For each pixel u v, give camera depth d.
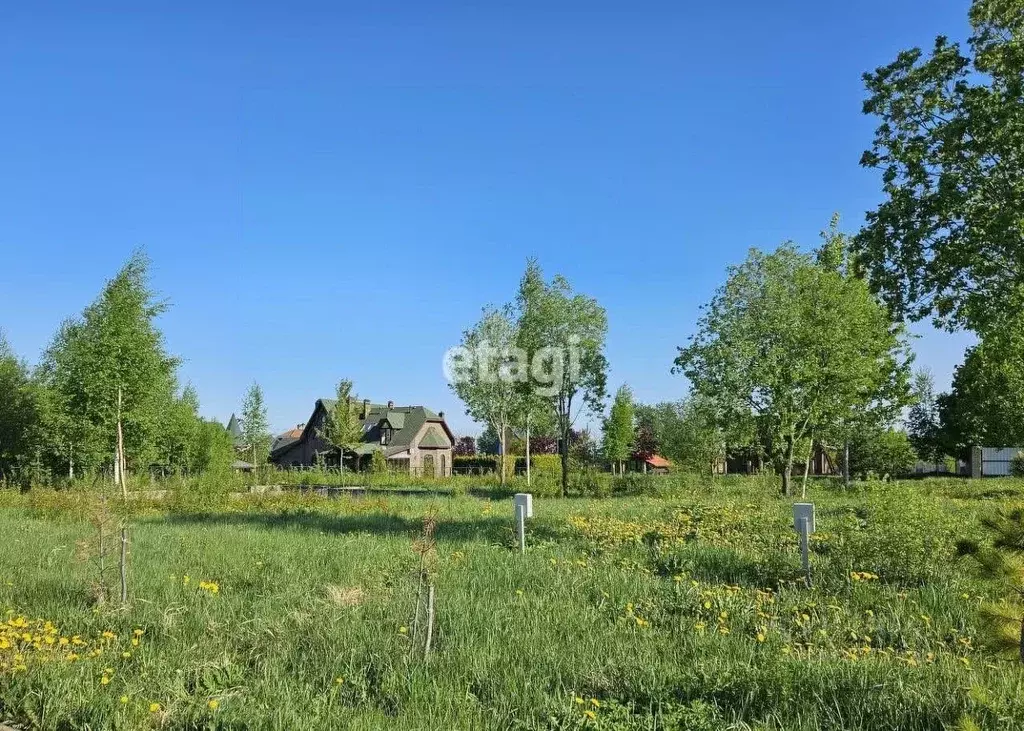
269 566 10.92
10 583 9.72
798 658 6.43
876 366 31.52
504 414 47.78
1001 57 18.58
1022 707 4.86
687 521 15.58
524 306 34.00
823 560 10.77
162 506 25.50
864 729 4.86
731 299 32.50
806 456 34.50
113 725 5.32
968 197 18.55
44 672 6.18
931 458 65.25
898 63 19.70
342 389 61.22
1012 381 35.44
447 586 8.96
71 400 31.91
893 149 19.97
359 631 7.03
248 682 6.02
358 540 14.20
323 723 5.11
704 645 6.80
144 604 8.39
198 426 57.72
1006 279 18.95
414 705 5.38
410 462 78.31
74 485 29.81
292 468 64.00
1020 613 4.77
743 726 4.88
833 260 32.19
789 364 31.30
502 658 6.34
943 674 5.83
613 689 5.77
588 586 9.36
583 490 33.41
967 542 5.05
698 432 37.97
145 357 31.78
